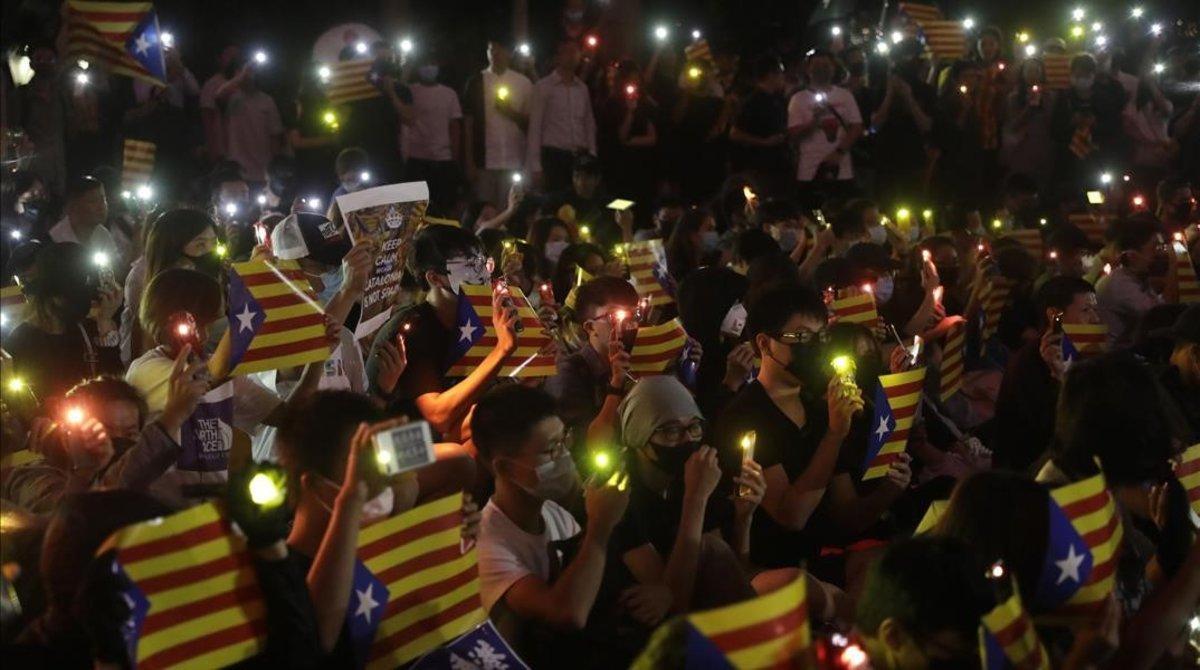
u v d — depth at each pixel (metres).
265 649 3.87
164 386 5.59
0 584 4.15
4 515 4.48
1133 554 4.98
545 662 4.92
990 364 9.82
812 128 15.71
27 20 12.92
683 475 5.62
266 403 5.85
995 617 3.73
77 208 9.69
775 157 15.79
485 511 5.07
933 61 18.42
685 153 16.36
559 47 15.78
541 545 5.10
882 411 6.35
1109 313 10.18
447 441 6.32
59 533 3.82
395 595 4.38
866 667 3.86
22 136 11.35
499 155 15.70
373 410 4.37
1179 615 4.58
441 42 17.52
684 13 20.69
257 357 5.43
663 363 6.98
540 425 4.99
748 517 5.89
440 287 6.59
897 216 13.02
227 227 9.73
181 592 3.77
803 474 6.19
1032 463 7.39
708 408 7.17
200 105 15.34
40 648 3.81
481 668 4.50
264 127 15.35
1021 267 10.20
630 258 9.01
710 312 7.77
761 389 6.38
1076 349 7.33
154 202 11.96
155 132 14.07
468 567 4.54
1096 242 13.46
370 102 15.14
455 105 15.56
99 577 3.68
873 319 8.05
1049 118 17.36
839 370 6.18
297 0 19.14
